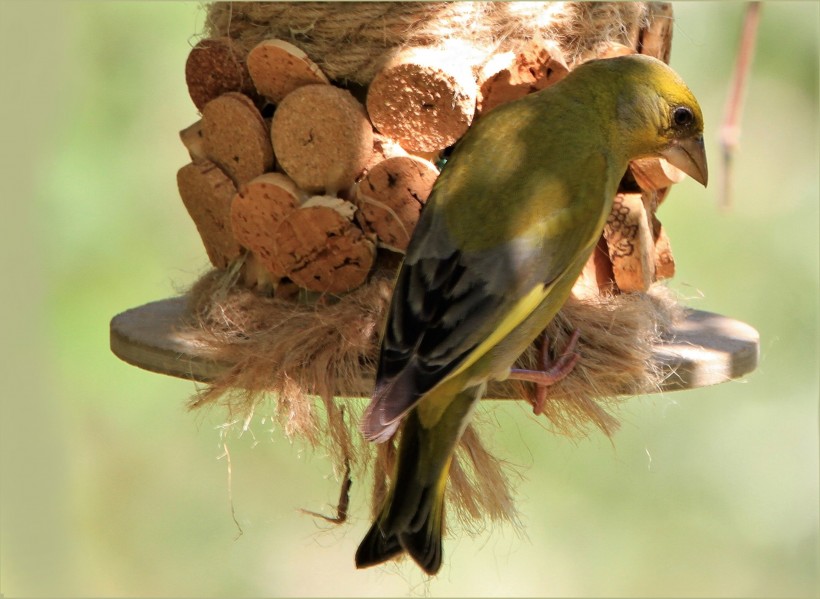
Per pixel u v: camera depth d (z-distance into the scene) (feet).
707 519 51.80
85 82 50.88
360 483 30.63
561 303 28.17
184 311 32.07
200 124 30.76
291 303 29.91
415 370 24.95
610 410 30.09
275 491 53.26
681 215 55.26
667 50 32.91
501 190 27.32
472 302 26.12
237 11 29.81
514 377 28.32
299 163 28.71
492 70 29.09
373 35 28.78
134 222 50.93
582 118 28.78
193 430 52.60
